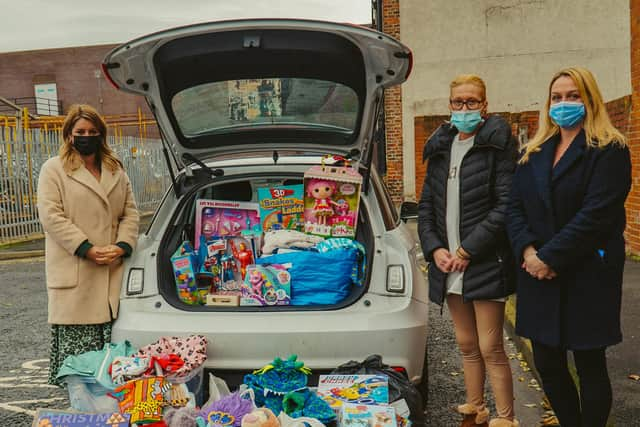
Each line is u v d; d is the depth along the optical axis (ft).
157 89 11.71
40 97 117.91
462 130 10.01
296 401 9.12
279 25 10.44
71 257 11.24
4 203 40.50
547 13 45.32
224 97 12.19
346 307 10.30
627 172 8.52
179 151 13.05
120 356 9.98
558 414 9.56
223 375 10.19
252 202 13.24
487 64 46.16
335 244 11.20
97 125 11.61
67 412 9.46
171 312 10.51
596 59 45.19
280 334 9.96
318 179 12.07
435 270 10.43
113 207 11.80
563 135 9.09
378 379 9.50
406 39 46.68
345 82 11.62
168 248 11.84
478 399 10.77
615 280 8.61
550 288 8.76
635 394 11.53
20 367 15.23
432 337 17.26
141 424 9.23
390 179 47.57
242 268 11.74
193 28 10.46
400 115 47.14
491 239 9.67
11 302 22.57
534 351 9.41
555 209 8.78
